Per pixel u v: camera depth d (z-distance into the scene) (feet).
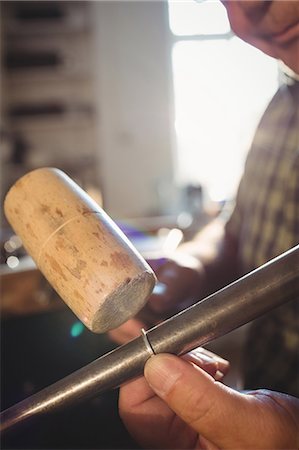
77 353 3.44
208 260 3.12
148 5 14.34
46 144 14.48
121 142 14.55
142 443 1.54
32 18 14.05
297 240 2.83
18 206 1.47
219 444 1.22
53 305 3.18
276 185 2.98
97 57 14.32
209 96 14.47
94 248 1.34
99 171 14.53
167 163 14.62
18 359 3.41
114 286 1.30
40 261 1.40
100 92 14.40
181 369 1.17
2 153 13.10
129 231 5.08
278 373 2.85
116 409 3.04
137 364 1.23
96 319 1.32
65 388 1.28
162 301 2.37
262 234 3.01
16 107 14.35
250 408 1.19
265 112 3.31
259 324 2.95
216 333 1.20
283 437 1.19
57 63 14.26
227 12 2.00
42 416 1.30
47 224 1.40
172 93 14.55
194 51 14.39
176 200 13.19
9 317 3.23
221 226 3.64
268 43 1.97
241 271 3.22
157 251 3.44
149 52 14.42
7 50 14.17
